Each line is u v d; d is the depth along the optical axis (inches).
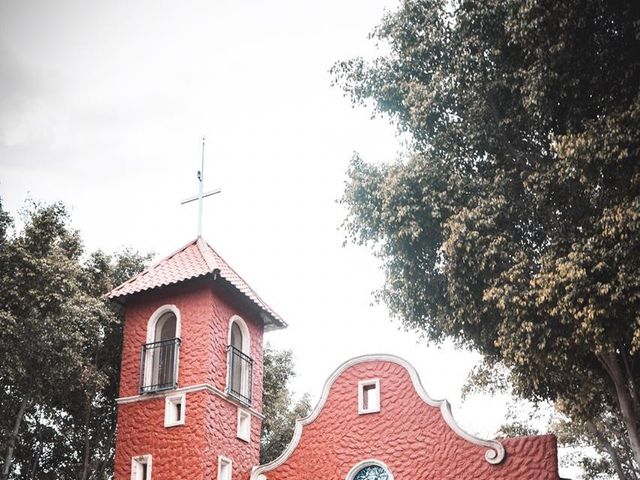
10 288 745.0
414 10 719.7
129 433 779.4
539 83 613.3
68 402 927.0
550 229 659.4
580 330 569.9
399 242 682.2
